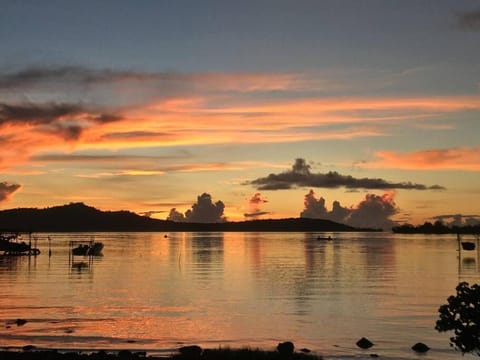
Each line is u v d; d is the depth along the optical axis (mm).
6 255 126000
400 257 126500
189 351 29109
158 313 44031
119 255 133250
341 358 29625
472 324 19891
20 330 36375
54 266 95250
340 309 46531
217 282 69062
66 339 33750
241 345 32969
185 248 176125
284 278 74688
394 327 38438
